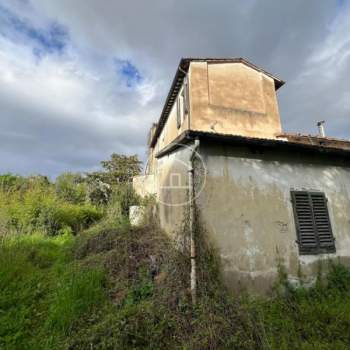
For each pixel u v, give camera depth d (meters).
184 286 3.31
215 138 3.69
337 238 4.50
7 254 5.01
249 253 3.71
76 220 9.77
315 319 3.09
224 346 2.54
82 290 3.47
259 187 4.09
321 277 4.10
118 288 3.79
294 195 4.32
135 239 5.27
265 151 4.33
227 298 3.13
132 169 18.39
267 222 3.98
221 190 3.79
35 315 3.31
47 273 4.76
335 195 4.77
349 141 9.59
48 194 10.53
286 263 3.92
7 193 9.34
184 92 9.57
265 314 3.16
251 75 10.22
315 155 4.80
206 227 3.53
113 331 2.64
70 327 2.87
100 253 5.25
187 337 2.66
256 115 9.73
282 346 2.58
